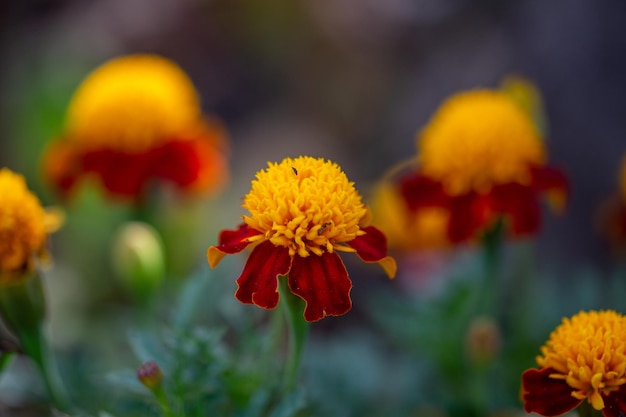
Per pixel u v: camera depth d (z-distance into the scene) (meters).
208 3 0.83
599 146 0.66
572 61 0.69
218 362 0.39
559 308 0.48
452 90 0.76
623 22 0.69
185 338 0.39
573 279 0.53
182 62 0.81
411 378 0.47
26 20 0.80
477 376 0.43
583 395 0.35
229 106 0.81
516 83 0.47
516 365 0.47
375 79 0.81
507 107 0.44
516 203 0.43
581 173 0.65
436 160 0.45
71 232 0.57
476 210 0.43
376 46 0.82
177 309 0.41
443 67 0.77
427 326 0.47
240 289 0.35
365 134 0.79
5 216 0.39
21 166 0.61
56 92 0.64
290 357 0.38
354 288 0.59
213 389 0.39
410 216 0.45
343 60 0.82
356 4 0.83
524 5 0.75
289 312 0.37
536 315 0.48
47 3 0.81
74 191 0.48
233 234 0.36
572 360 0.35
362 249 0.36
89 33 0.78
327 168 0.36
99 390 0.44
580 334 0.35
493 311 0.45
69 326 0.54
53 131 0.62
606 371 0.35
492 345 0.42
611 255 0.61
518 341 0.47
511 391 0.47
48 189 0.58
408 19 0.82
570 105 0.68
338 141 0.79
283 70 0.83
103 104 0.48
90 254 0.57
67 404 0.41
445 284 0.48
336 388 0.45
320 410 0.43
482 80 0.74
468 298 0.46
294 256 0.36
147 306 0.44
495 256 0.44
